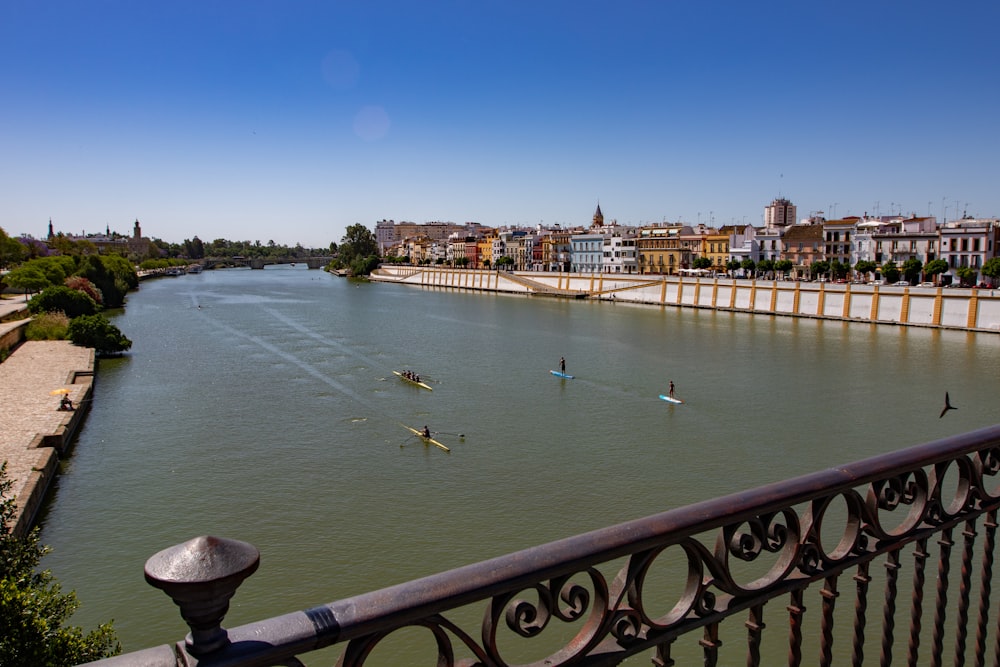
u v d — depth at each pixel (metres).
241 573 2.82
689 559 4.37
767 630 23.42
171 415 51.31
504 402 55.81
